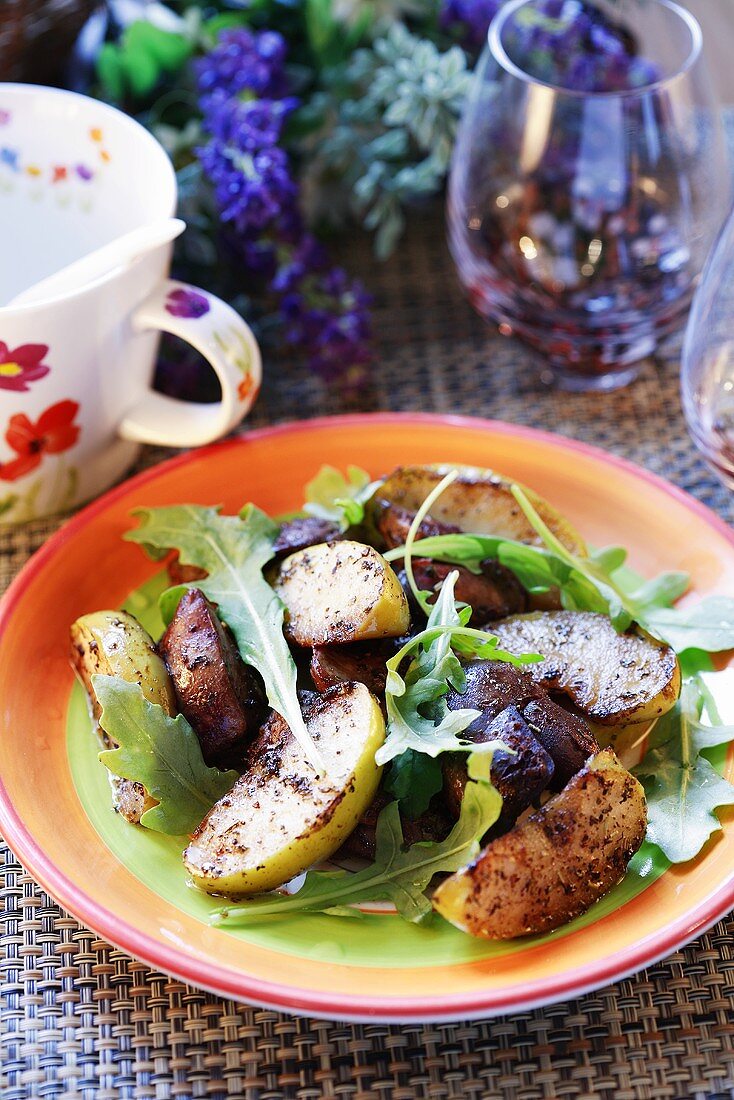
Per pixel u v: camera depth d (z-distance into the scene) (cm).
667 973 40
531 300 54
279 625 43
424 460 50
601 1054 39
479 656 42
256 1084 39
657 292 54
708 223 54
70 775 43
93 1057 39
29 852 39
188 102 61
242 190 55
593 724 42
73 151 52
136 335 49
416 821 40
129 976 40
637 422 56
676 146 53
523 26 56
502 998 36
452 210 57
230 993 37
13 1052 39
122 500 48
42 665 45
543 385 57
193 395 56
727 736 42
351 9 62
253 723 42
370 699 40
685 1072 39
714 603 45
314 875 40
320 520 47
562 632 44
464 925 38
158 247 47
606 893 39
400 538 45
